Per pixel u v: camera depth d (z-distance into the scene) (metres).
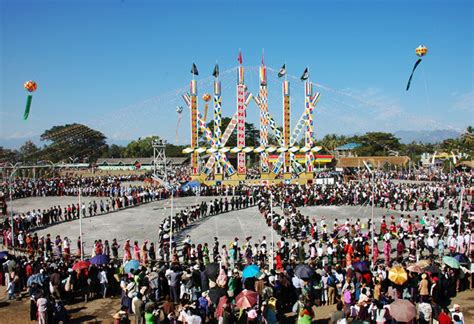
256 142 133.50
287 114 72.44
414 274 20.73
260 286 20.09
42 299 18.42
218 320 17.34
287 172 72.44
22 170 93.19
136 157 145.38
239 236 37.25
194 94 70.75
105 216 48.00
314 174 80.44
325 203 54.03
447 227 33.81
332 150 118.06
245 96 71.69
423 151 101.12
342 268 23.81
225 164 71.50
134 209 52.81
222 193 64.19
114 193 63.19
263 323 16.39
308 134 72.81
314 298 20.69
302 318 15.91
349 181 76.44
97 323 19.44
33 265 23.69
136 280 20.70
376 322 16.05
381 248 32.41
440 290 20.70
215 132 71.44
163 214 48.94
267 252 30.23
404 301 15.22
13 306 21.67
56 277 21.70
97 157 126.00
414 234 31.56
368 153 107.50
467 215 37.94
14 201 61.56
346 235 31.36
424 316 16.80
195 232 39.00
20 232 34.28
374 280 20.81
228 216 47.53
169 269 22.11
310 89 72.75
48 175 93.94
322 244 30.00
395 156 100.62
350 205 54.00
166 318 16.70
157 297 21.11
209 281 21.62
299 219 37.72
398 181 83.44
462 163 76.19
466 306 20.20
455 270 22.05
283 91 72.50
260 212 49.12
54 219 45.38
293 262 26.31
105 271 22.98
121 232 39.41
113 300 22.50
